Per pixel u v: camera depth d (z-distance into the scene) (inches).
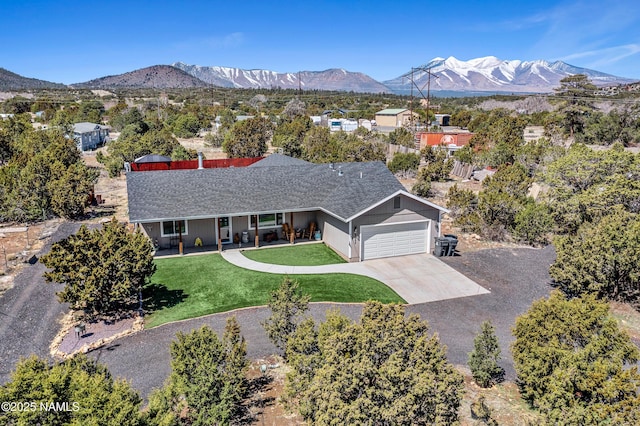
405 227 829.8
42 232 950.4
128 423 266.2
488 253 855.7
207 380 327.0
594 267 612.1
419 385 277.4
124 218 1067.9
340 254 834.8
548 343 383.9
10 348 489.4
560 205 915.4
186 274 731.4
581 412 303.3
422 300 645.9
